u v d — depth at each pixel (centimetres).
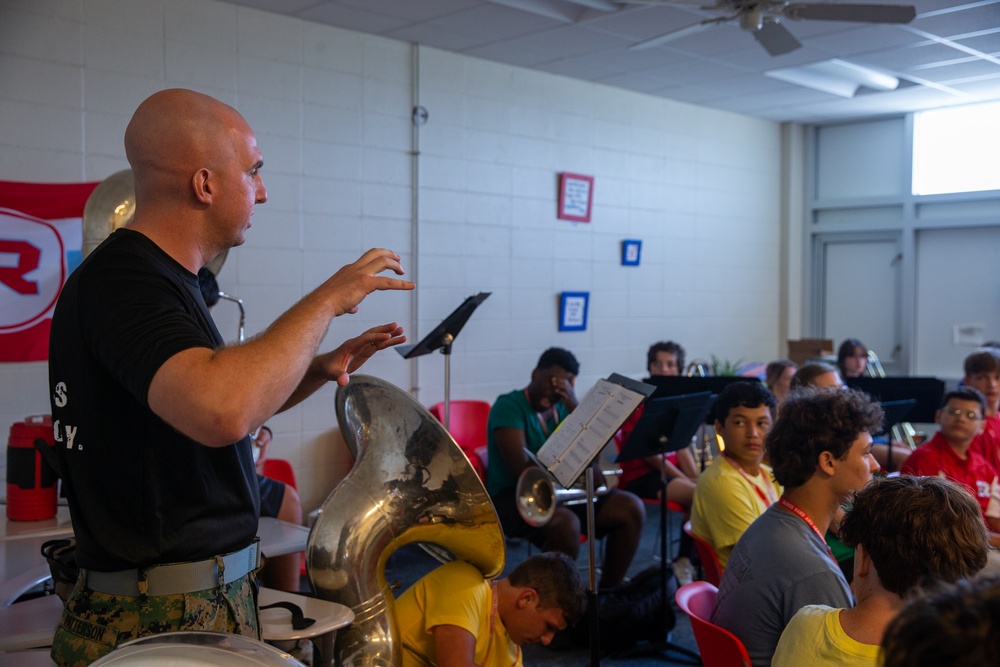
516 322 565
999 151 661
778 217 758
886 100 657
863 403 195
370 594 179
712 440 498
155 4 414
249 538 142
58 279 389
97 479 130
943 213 693
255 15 446
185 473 132
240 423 110
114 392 128
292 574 317
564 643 353
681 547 405
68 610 137
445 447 182
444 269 527
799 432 195
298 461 479
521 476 332
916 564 133
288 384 116
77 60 393
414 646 199
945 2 434
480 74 539
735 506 268
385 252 131
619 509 390
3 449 381
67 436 132
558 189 584
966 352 694
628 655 349
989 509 314
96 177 401
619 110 620
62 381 132
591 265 607
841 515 221
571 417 259
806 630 149
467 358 541
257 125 450
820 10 362
